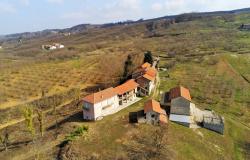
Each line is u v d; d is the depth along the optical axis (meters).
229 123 101.88
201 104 117.19
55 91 137.38
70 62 189.62
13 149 79.12
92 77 156.88
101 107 91.88
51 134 84.44
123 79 138.00
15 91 137.25
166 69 157.88
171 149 74.38
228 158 79.88
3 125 105.81
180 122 91.50
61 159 67.62
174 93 99.50
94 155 69.56
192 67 160.12
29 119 70.62
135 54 196.50
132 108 98.19
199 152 77.88
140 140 77.19
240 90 135.50
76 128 84.06
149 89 110.88
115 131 81.75
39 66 182.62
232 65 166.38
